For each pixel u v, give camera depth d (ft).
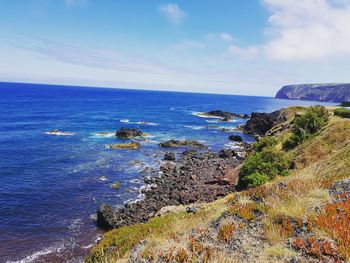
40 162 175.42
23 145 217.15
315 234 25.70
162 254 27.43
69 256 82.64
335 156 86.53
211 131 325.21
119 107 570.46
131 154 207.31
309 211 29.63
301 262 22.71
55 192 129.90
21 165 167.53
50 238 92.17
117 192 133.39
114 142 243.60
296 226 27.73
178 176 157.89
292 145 144.97
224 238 28.55
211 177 154.81
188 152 214.69
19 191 128.98
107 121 364.38
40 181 142.82
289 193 34.09
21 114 395.14
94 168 168.35
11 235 92.84
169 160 195.31
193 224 36.19
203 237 30.01
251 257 24.94
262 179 112.06
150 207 114.73
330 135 121.49
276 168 118.62
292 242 25.46
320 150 116.26
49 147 215.31
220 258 24.66
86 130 294.25
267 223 29.09
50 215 108.06
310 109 163.63
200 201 115.96
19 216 105.91
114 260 36.17
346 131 118.32
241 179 125.29
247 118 468.34
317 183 36.27
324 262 22.17
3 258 80.64
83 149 214.69
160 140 263.90
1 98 623.77
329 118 161.38
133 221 103.24
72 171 160.97
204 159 198.29
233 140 276.41
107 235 53.93
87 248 87.04
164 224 47.60
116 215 106.01
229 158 201.98
